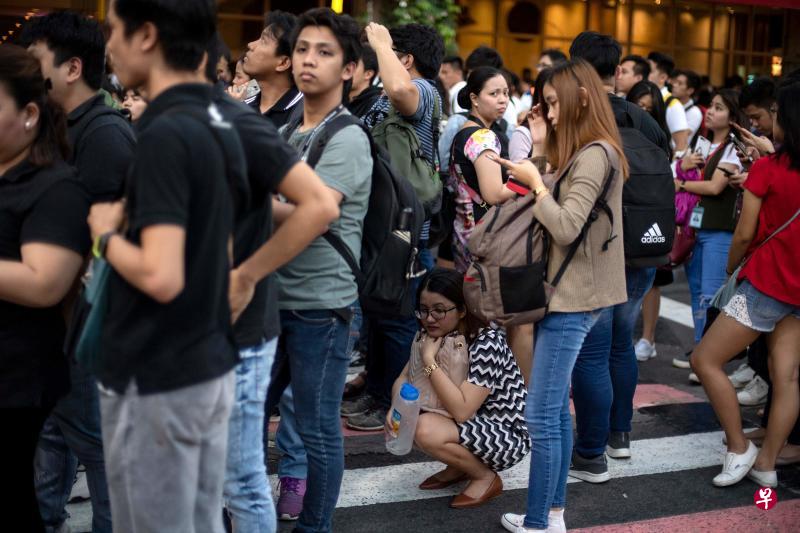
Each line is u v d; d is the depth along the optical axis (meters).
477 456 6.97
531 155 8.91
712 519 6.98
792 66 31.34
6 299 4.45
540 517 6.27
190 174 3.63
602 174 5.91
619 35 29.84
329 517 5.90
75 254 4.54
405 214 5.89
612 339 7.81
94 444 5.38
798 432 8.03
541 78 6.36
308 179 4.15
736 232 7.54
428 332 7.07
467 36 28.58
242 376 4.46
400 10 20.55
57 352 4.74
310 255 5.50
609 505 7.16
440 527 6.70
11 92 4.43
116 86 7.61
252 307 4.40
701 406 9.52
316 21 5.59
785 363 7.50
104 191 5.07
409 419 6.80
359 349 10.60
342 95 5.98
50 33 5.20
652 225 7.23
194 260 3.71
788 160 7.23
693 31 30.56
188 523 4.01
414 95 7.64
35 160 4.54
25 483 4.79
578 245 6.02
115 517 4.05
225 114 4.05
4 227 4.54
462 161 8.43
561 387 6.19
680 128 14.80
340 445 5.84
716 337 7.55
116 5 3.81
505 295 6.00
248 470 4.64
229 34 24.25
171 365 3.73
